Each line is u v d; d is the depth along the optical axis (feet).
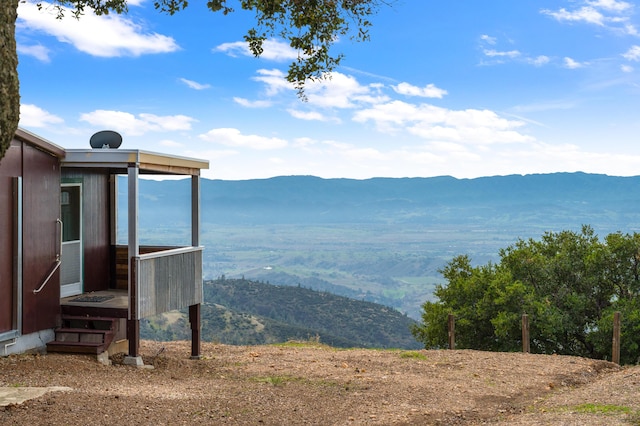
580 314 78.38
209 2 29.55
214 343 48.98
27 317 32.40
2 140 15.08
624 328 70.03
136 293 33.45
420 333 85.40
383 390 28.60
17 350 31.89
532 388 31.09
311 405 25.44
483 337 80.28
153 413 22.35
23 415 20.47
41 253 33.47
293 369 35.04
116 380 28.91
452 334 51.90
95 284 40.83
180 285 37.88
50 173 34.06
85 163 34.17
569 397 27.86
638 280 77.87
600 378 35.32
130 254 33.42
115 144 37.63
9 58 14.97
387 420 23.18
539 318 73.56
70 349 33.53
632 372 35.73
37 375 27.76
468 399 27.55
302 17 28.73
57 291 34.68
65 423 20.06
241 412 23.63
